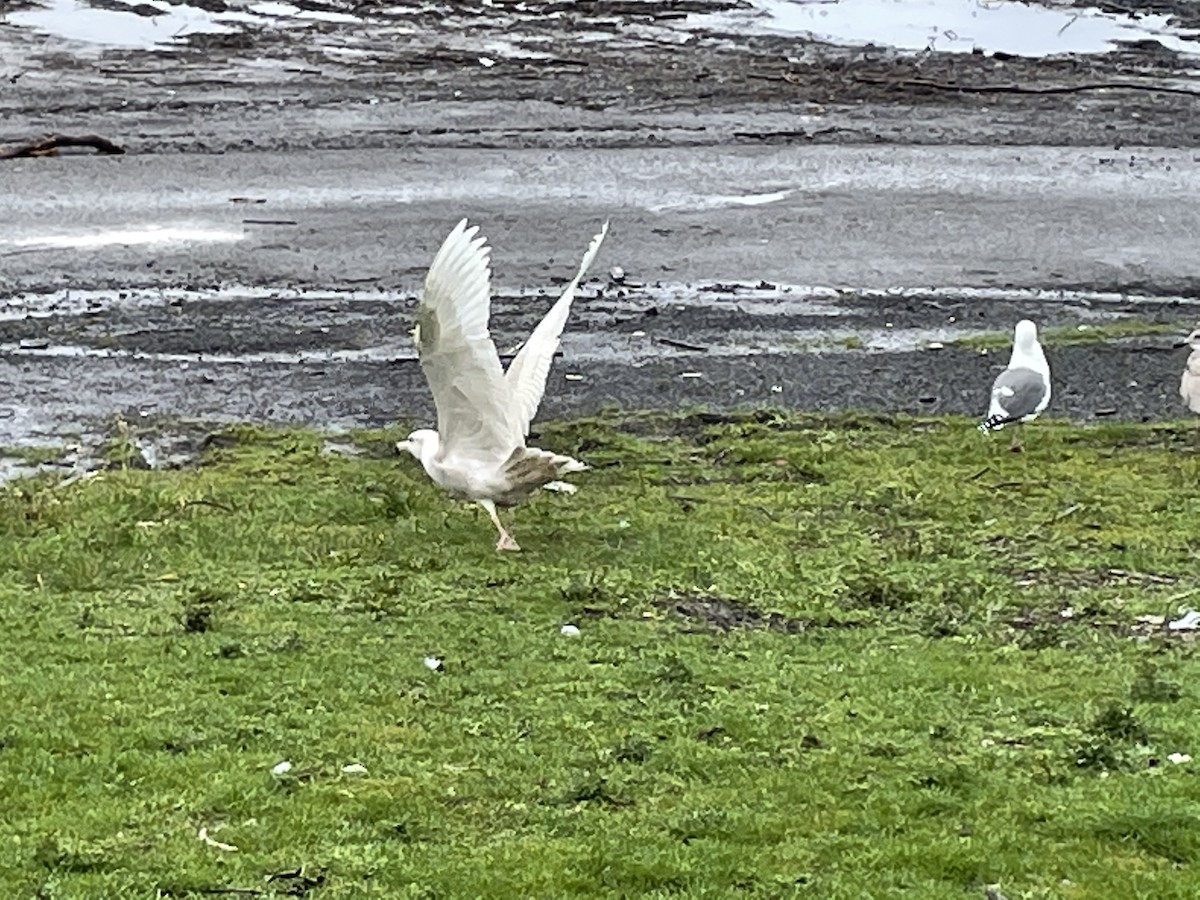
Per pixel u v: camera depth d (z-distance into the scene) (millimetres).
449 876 6723
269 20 30312
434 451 11273
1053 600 10469
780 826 7215
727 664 9227
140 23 29906
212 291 19031
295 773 7727
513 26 30328
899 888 6660
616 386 16203
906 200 22703
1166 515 12453
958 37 30188
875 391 16281
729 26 30531
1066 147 25297
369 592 10469
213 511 12219
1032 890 6637
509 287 19297
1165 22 31266
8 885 6625
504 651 9414
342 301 18812
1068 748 8078
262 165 23594
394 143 24672
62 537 11523
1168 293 19781
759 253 20656
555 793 7551
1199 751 8039
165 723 8297
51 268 19594
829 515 12344
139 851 6949
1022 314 18906
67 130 24781
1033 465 13828
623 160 24078
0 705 8492
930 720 8430
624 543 11555
